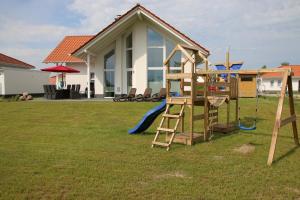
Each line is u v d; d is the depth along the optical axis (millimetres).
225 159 5941
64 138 7953
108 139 7855
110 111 13461
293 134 8070
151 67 20750
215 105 8039
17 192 4199
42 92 30469
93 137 8109
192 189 4305
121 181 4629
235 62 15305
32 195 4102
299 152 6598
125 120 11234
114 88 21844
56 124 10344
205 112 7902
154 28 20516
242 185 4473
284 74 6570
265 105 15930
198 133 8578
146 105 15086
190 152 6535
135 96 18328
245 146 7164
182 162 5699
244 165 5520
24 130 9180
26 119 11484
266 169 5281
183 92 8500
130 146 7059
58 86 26844
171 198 4004
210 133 8594
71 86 22797
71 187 4379
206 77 7906
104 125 10125
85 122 10773
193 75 7434
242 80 25312
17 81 26781
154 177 4828
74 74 28578
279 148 6949
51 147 6891
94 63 22359
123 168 5293
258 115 12562
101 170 5168
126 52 21469
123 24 19688
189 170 5199
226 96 8977
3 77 25281
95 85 22094
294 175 4957
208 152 6547
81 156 6090
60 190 4270
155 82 20734
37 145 7098
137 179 4723
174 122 10781
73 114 12727
